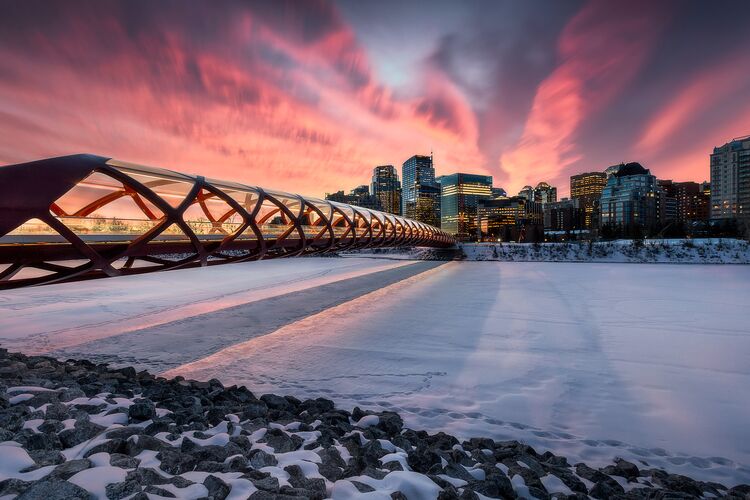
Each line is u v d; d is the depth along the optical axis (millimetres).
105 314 23578
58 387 7699
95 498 3436
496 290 34156
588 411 9820
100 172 12227
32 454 4156
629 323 20594
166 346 16141
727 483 6766
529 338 17406
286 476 4598
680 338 17453
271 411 7719
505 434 8414
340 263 75375
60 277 11719
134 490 3602
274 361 14031
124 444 4734
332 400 10367
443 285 38125
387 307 25672
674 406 10180
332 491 4234
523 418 9367
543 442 8125
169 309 25203
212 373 12711
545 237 172875
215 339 17281
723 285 36969
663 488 6180
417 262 77062
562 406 10117
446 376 12453
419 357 14523
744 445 8180
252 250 20781
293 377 12328
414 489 4457
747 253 64312
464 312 23812
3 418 5250
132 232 13508
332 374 12625
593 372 12891
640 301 27938
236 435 6020
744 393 11102
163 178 14664
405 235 47281
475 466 6020
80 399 6676
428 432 8391
